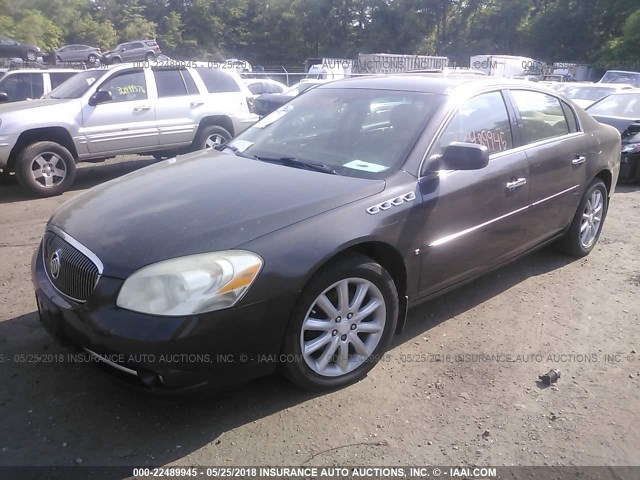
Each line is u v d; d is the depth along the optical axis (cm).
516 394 326
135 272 268
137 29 6900
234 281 268
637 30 4303
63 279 296
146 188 346
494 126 414
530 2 5928
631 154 912
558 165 461
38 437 281
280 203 308
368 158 363
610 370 353
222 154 413
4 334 379
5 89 1095
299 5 7025
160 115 917
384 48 6656
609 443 287
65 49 4334
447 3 6338
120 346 261
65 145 843
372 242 319
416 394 324
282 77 3684
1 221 679
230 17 7362
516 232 429
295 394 319
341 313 315
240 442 281
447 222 362
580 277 500
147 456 270
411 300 357
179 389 267
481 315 423
